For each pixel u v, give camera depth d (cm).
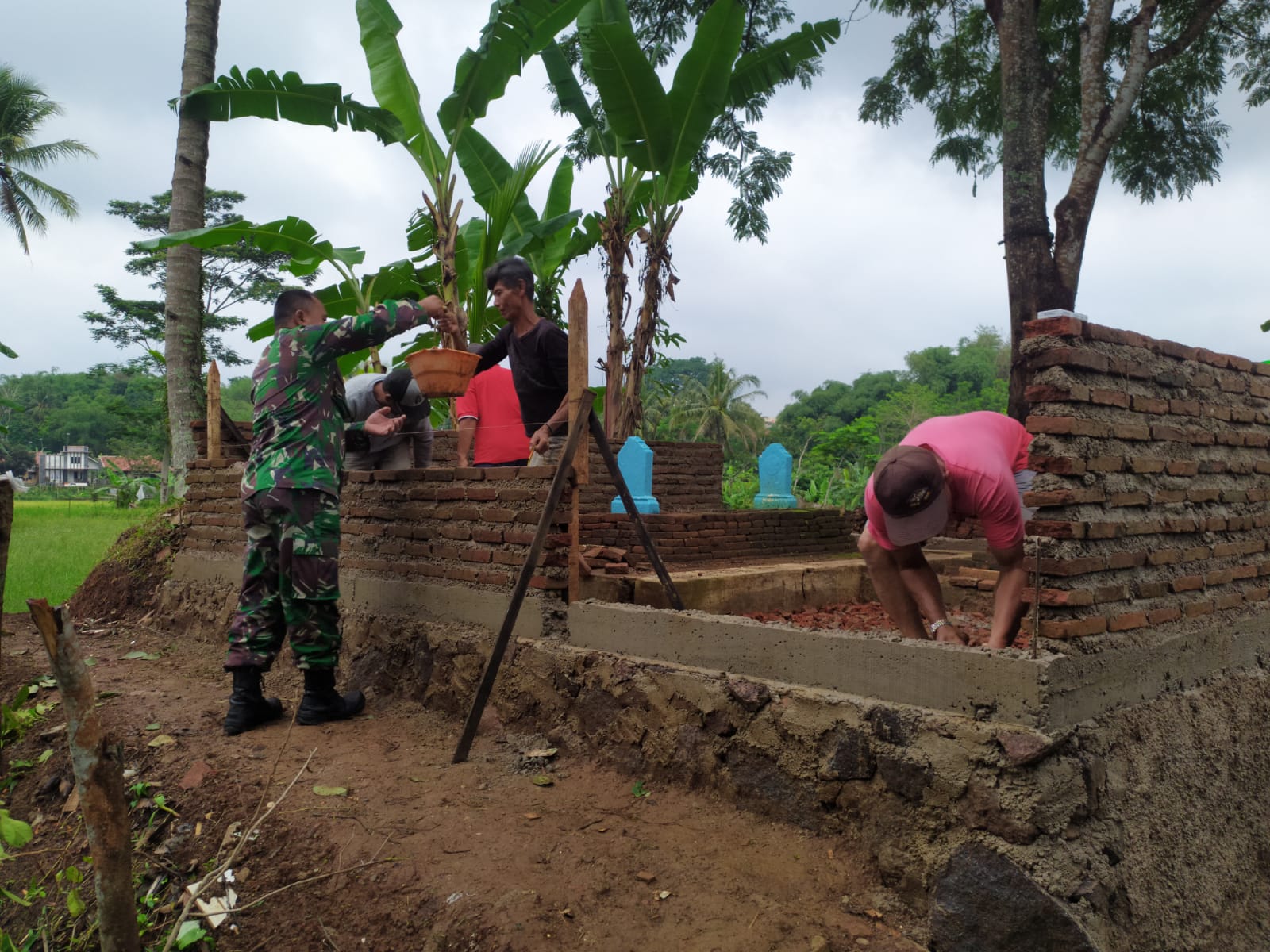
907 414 4634
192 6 1019
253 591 404
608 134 1007
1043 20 1332
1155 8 1052
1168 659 304
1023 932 234
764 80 960
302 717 401
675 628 340
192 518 636
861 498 1351
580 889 257
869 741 274
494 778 336
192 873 302
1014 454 324
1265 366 378
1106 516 279
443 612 427
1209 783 311
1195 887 287
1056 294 1045
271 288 3656
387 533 470
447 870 267
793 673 304
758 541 801
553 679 368
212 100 730
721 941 237
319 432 397
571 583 385
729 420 3809
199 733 391
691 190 1063
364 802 314
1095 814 256
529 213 988
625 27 770
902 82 1486
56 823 362
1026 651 260
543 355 430
